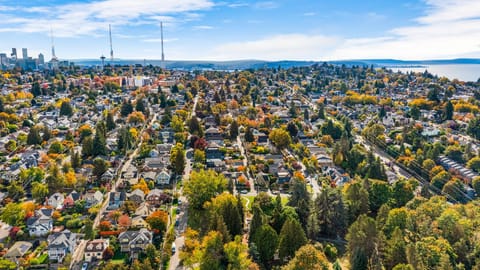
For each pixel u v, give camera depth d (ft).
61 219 379.96
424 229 305.32
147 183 464.65
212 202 370.94
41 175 463.01
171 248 323.78
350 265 285.64
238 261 272.51
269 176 495.41
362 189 367.45
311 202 365.40
